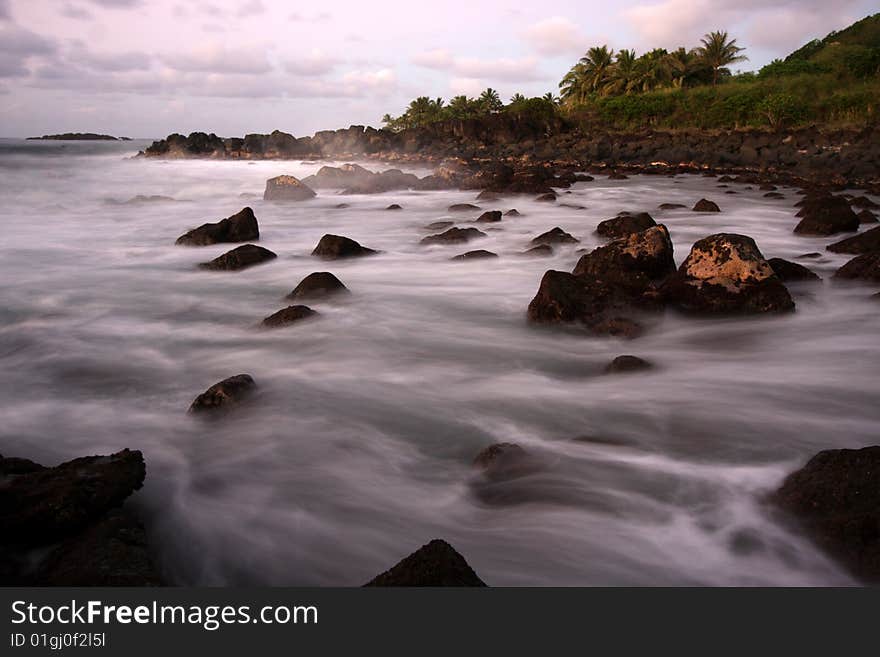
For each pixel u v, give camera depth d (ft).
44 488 11.61
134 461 13.09
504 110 215.72
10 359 21.49
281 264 35.68
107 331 24.43
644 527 12.14
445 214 58.39
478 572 11.23
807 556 11.12
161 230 51.21
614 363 19.45
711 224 51.03
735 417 16.34
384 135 204.33
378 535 12.28
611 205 63.72
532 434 15.75
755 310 23.71
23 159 153.99
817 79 168.45
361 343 22.57
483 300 28.07
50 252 40.70
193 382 19.26
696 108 175.73
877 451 11.89
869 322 23.68
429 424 16.43
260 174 124.47
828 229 44.06
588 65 232.12
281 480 14.02
